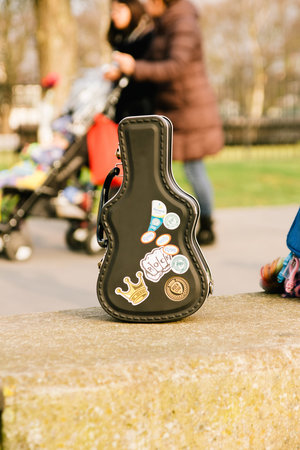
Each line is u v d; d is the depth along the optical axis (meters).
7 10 16.75
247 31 33.88
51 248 4.62
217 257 4.09
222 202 7.07
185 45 4.18
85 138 3.98
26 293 3.20
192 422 1.43
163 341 1.60
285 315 1.88
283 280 2.15
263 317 1.86
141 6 4.31
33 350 1.53
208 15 33.50
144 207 1.80
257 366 1.48
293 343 1.56
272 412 1.51
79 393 1.33
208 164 11.94
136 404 1.37
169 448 1.41
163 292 1.80
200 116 4.34
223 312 1.93
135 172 1.79
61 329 1.75
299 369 1.53
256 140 15.52
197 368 1.43
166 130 1.77
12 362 1.42
